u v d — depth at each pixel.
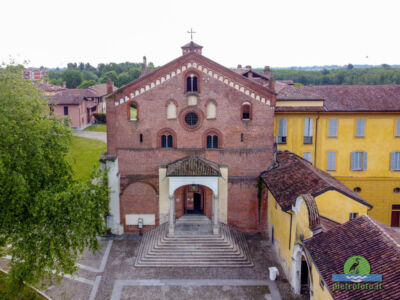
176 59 35.19
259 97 36.06
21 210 23.58
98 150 64.38
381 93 43.41
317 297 22.20
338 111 40.28
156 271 31.89
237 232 38.00
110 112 36.25
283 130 41.41
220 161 37.19
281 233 32.12
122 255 34.47
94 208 24.94
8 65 25.34
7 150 23.25
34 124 24.48
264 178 36.09
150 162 37.16
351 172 42.16
